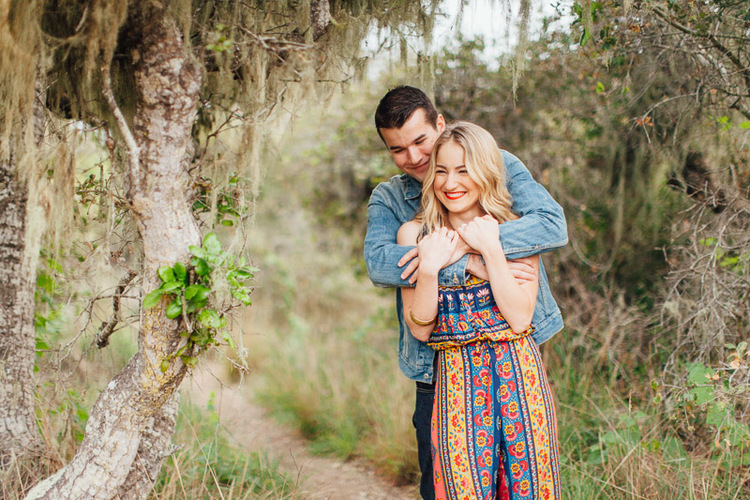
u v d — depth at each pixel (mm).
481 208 1900
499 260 1688
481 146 1781
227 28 1598
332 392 4086
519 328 1715
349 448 3453
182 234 1621
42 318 2551
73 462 1759
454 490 1692
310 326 5645
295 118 1883
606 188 3719
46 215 1700
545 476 1702
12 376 2262
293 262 6348
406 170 2074
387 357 4582
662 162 3332
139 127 1544
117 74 1760
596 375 3580
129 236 1927
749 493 2404
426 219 1896
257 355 4914
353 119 5492
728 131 3051
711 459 2631
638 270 3707
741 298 2779
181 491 2516
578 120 3896
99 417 1729
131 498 1815
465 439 1688
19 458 2229
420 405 2078
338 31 1996
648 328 3547
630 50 3018
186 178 1644
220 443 3166
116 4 1366
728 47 2898
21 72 1434
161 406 1741
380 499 2963
